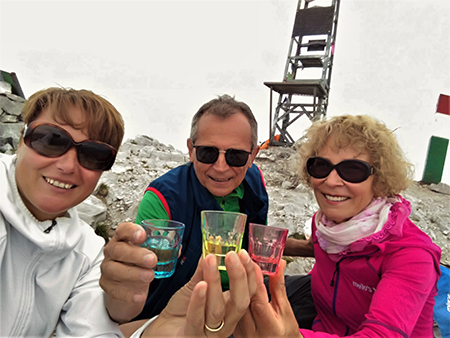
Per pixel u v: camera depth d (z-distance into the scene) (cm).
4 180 39
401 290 48
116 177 192
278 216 168
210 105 66
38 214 41
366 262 54
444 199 233
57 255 42
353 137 55
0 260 38
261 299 37
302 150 67
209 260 33
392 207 55
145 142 271
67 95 39
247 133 65
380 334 45
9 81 245
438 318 63
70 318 42
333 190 56
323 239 60
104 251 38
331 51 363
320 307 65
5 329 40
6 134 204
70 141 38
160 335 39
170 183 68
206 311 34
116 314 41
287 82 312
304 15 347
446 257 156
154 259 35
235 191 73
